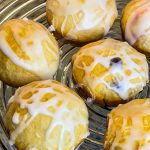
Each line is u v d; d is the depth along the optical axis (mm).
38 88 351
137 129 331
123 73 366
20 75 372
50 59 378
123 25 410
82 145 366
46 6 415
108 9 405
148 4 405
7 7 439
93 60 370
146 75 379
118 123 339
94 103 382
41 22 436
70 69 406
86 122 350
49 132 333
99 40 398
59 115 337
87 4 398
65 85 368
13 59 366
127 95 369
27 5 444
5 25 380
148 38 396
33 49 370
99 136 373
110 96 369
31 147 335
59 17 402
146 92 389
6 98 387
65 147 338
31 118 336
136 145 326
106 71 365
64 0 401
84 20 397
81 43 414
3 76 377
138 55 381
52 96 344
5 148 354
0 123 367
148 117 335
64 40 415
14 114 342
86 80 370
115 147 333
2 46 368
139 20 398
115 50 374
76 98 351
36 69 372
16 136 340
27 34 373
